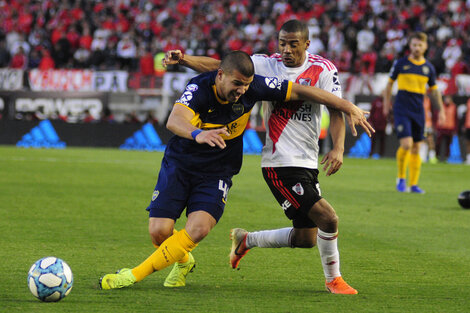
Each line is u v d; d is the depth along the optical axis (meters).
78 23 100.38
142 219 29.33
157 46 94.31
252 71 15.79
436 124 74.56
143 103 82.19
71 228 26.50
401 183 43.25
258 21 101.56
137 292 16.70
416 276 19.45
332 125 17.64
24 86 83.94
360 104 77.00
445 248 24.14
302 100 17.31
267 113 18.02
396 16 99.00
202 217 16.61
